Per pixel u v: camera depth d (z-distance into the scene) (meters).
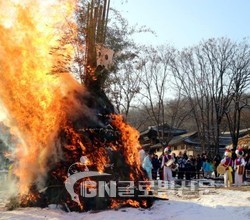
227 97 50.88
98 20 13.90
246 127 69.69
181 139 59.66
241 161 21.42
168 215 11.16
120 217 10.73
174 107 58.88
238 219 10.58
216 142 49.44
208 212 11.45
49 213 11.30
